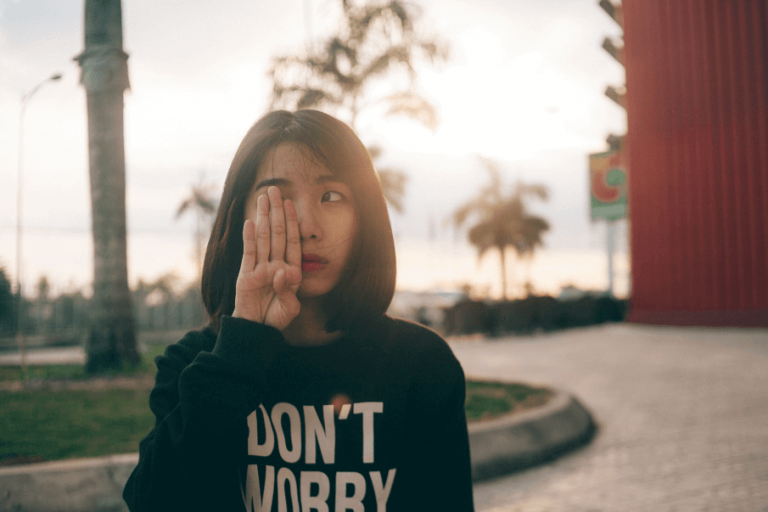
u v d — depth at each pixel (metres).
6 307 12.52
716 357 11.64
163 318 17.38
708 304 19.53
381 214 1.00
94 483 3.12
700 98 19.95
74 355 11.74
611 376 9.28
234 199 0.98
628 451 4.95
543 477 4.22
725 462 4.57
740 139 19.28
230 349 0.86
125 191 7.43
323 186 0.94
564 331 19.25
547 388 6.84
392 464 0.96
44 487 3.02
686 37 20.22
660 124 20.62
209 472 0.87
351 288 0.97
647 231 20.80
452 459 1.02
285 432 0.96
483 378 7.87
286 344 0.99
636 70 21.09
